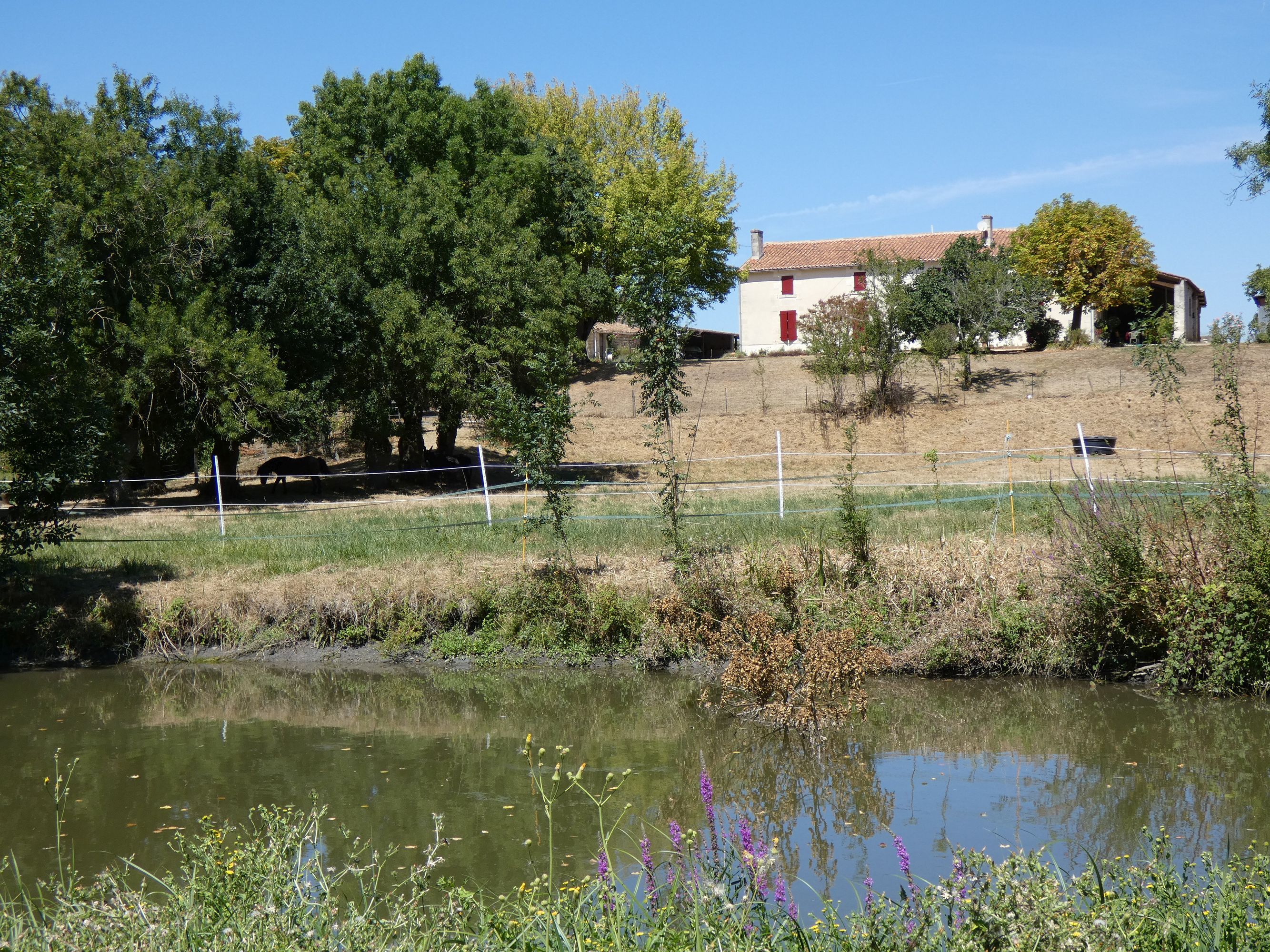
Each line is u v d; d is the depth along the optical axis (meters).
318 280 26.22
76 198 22.25
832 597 11.33
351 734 9.41
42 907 4.77
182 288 23.81
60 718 10.13
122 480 22.28
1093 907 4.19
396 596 12.61
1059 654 10.49
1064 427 31.28
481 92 35.34
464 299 29.08
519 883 5.90
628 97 51.12
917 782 7.66
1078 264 46.78
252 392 23.47
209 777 8.17
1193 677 9.93
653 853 6.34
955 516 15.20
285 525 18.09
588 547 14.20
